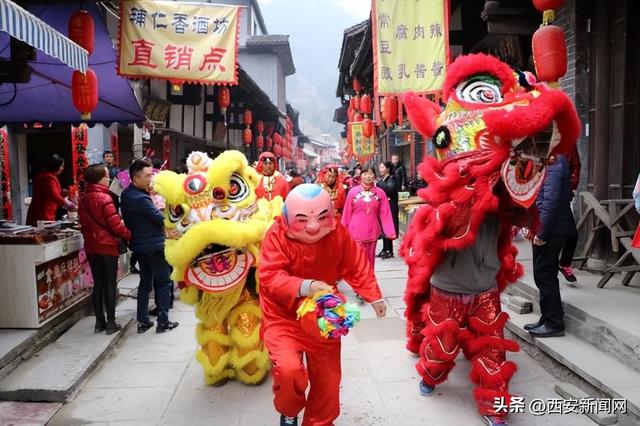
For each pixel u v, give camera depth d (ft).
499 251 11.76
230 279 12.39
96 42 22.40
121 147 34.14
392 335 16.56
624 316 13.10
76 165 29.66
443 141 10.71
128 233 16.39
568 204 13.58
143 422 11.32
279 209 13.78
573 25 18.21
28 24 11.00
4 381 12.65
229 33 22.68
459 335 11.21
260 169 21.76
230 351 13.12
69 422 11.34
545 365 13.64
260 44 90.02
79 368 13.47
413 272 12.76
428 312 11.99
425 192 11.00
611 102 17.81
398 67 19.19
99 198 16.06
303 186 9.57
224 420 11.34
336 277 10.18
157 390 12.92
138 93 32.48
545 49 13.46
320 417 9.74
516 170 10.20
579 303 14.33
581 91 18.31
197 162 12.67
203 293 13.08
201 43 22.54
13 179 29.84
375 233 20.49
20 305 15.03
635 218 16.94
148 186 16.65
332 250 9.79
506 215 11.27
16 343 13.92
